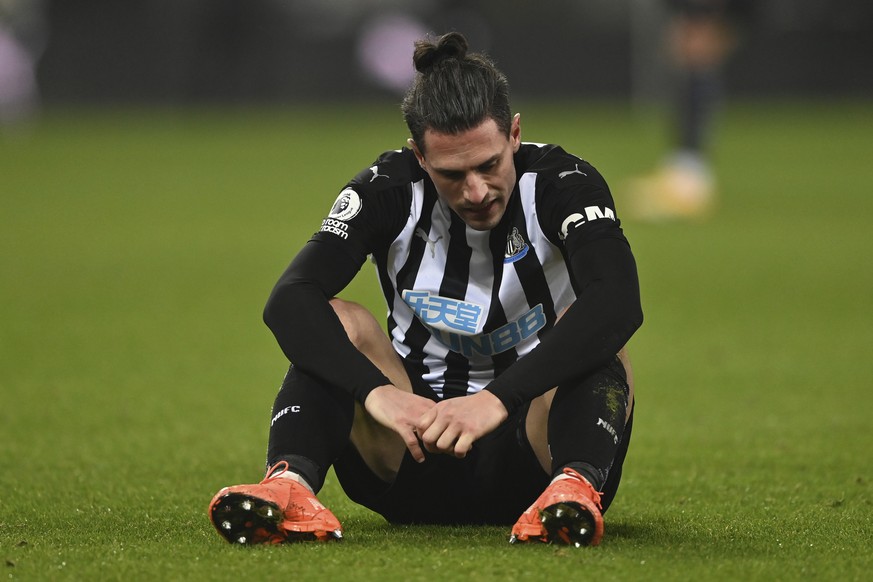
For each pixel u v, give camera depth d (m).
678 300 28.55
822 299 28.44
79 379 20.50
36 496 12.72
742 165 62.94
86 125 88.75
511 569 8.84
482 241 10.52
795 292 29.45
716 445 15.80
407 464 10.55
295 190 53.97
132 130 85.12
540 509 9.30
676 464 14.71
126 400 18.97
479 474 10.52
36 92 97.38
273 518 9.39
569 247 10.15
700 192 45.22
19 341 23.84
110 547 9.83
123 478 13.88
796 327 25.02
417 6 103.19
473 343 10.77
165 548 9.72
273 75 100.31
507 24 102.31
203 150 71.94
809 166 62.31
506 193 9.88
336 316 10.15
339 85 100.94
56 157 68.75
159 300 29.09
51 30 97.19
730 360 21.92
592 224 10.12
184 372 21.27
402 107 9.98
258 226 43.09
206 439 16.44
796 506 12.08
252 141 76.62
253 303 28.89
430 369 11.04
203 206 49.03
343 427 9.98
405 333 11.05
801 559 9.41
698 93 44.94
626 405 9.96
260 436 16.67
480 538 10.19
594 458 9.56
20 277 32.38
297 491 9.59
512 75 99.38
